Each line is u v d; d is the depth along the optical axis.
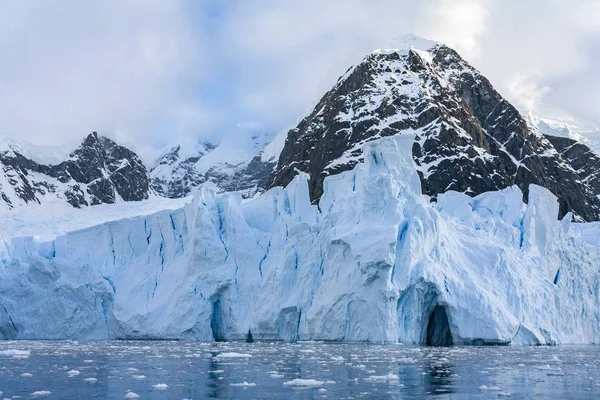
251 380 54.00
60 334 112.31
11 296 115.44
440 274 90.25
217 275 105.25
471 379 54.47
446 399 45.12
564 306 100.62
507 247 99.81
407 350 79.69
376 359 69.00
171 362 67.69
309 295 97.88
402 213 94.06
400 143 103.12
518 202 111.00
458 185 168.12
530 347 89.00
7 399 45.97
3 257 126.31
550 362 67.69
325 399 45.06
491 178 176.00
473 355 74.06
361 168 106.12
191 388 50.00
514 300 93.00
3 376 57.28
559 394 47.53
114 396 46.91
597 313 104.94
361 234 92.19
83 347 89.50
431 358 70.06
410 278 89.31
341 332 91.31
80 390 49.59
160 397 46.28
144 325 107.19
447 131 177.50
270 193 117.25
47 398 46.41
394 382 52.69
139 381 53.97
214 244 107.44
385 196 94.38
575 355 76.81
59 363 67.44
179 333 103.19
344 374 57.22
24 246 128.62
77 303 113.38
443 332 93.94
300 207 112.12
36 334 113.12
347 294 91.12
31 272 116.44
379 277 88.88
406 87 192.25
